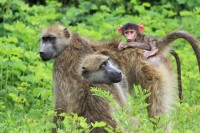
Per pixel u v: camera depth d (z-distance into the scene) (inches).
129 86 569.9
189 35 581.0
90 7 905.5
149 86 560.4
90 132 478.3
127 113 488.4
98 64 505.4
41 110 597.6
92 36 748.0
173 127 540.4
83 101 490.6
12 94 601.0
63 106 519.5
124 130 478.9
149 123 475.2
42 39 567.5
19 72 682.8
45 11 847.1
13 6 866.8
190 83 673.0
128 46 574.2
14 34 757.9
